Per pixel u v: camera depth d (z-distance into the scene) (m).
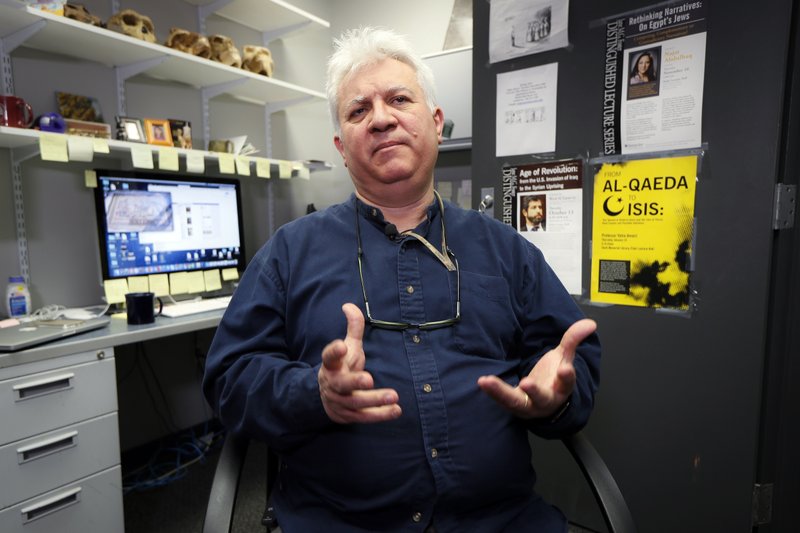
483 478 0.78
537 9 1.38
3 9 1.37
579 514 1.45
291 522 0.79
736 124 1.11
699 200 1.17
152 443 2.11
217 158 1.99
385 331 0.83
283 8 2.26
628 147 1.26
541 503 0.86
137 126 1.82
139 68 1.88
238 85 2.17
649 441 1.30
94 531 1.30
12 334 1.22
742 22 1.08
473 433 0.79
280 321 0.88
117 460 1.34
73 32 1.55
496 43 1.47
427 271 0.87
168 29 2.10
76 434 1.25
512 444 0.82
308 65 2.80
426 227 0.92
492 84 1.49
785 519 1.26
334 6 2.85
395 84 0.88
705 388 1.20
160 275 1.84
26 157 1.61
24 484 1.16
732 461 1.17
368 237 0.90
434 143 0.94
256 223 2.58
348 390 0.60
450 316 0.86
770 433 1.18
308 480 0.82
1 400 1.11
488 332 0.87
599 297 1.35
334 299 0.84
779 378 1.18
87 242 1.86
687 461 1.24
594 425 1.39
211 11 2.22
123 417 2.01
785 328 1.17
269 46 2.57
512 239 0.97
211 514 0.73
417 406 0.78
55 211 1.76
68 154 1.53
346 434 0.78
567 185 1.37
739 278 1.13
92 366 1.28
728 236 1.14
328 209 0.99
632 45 1.23
